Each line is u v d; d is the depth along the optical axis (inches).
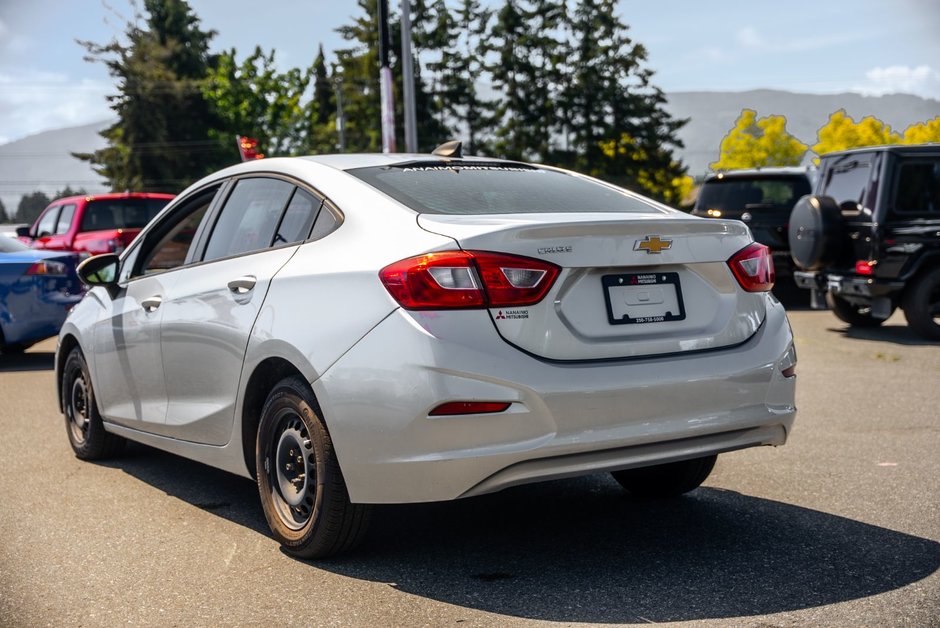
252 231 165.0
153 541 157.8
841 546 147.5
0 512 177.0
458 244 128.6
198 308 167.0
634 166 2512.3
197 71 2992.1
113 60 2795.3
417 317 126.7
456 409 124.2
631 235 135.5
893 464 200.4
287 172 164.4
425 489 127.2
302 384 141.9
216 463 167.6
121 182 2792.8
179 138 2797.7
